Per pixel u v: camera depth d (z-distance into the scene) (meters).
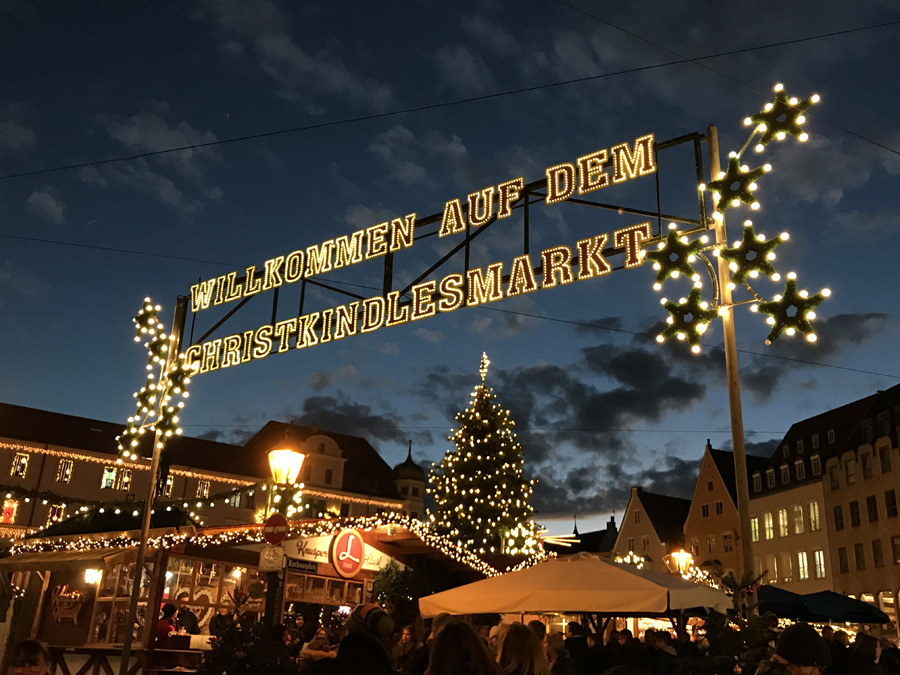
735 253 10.52
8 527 52.56
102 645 16.30
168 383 15.71
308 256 16.42
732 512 63.41
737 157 10.94
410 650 10.25
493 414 38.94
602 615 15.02
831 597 18.36
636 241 12.32
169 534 15.74
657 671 11.21
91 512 19.36
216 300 17.77
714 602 11.73
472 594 12.20
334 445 68.12
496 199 14.03
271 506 14.11
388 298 14.91
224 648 11.16
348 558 16.77
